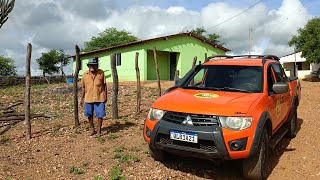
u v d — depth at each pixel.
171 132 5.02
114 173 5.18
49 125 8.84
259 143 4.95
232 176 5.40
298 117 10.51
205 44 29.80
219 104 5.06
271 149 6.51
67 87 21.88
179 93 5.82
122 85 21.78
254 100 5.29
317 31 36.59
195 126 4.89
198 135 4.80
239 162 5.95
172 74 28.78
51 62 36.69
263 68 6.20
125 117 9.75
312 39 36.47
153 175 5.28
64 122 9.23
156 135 5.21
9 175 5.18
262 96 5.52
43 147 6.70
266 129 5.44
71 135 7.64
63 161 5.89
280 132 7.07
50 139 7.30
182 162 5.96
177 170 5.59
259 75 6.05
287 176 5.49
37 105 12.84
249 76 6.07
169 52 28.69
